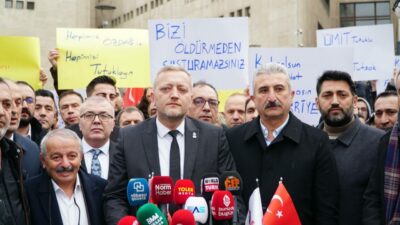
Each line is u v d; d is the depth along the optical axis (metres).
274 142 4.59
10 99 4.34
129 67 7.54
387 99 6.43
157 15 48.50
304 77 7.09
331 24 39.22
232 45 7.05
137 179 4.09
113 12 57.75
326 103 5.04
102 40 7.56
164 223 3.69
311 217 4.56
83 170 4.68
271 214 4.03
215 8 38.94
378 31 8.50
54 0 43.88
